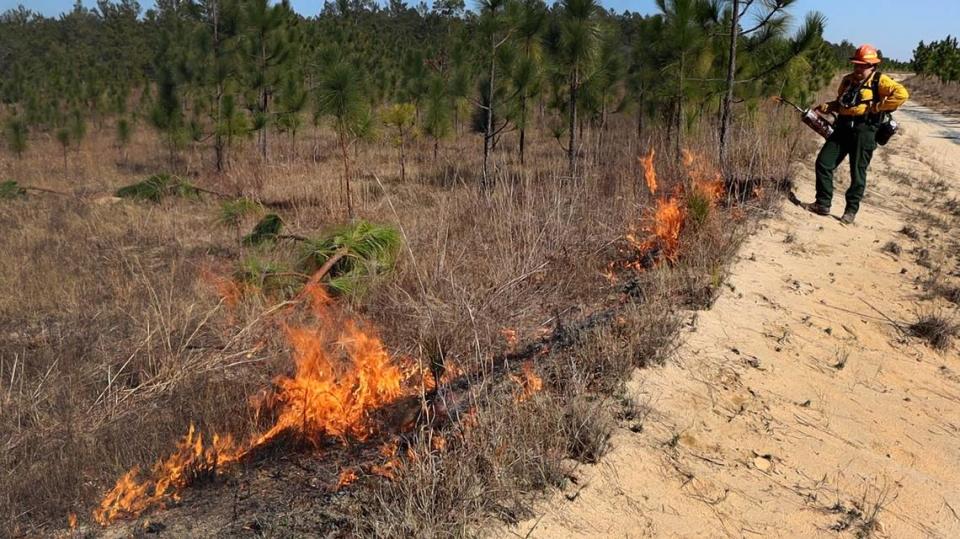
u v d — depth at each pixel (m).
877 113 7.11
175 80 14.71
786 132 11.13
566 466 3.04
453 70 13.62
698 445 3.32
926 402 4.07
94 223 9.21
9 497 3.29
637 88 13.17
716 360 4.06
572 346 4.08
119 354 5.24
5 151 18.52
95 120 22.81
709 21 9.88
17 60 33.25
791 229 6.82
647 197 7.41
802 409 3.75
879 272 6.06
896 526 2.98
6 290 6.61
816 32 9.46
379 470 3.04
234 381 4.68
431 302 5.09
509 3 10.75
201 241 8.56
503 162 12.12
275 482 3.18
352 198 10.02
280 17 15.41
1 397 4.46
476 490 2.74
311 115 17.62
